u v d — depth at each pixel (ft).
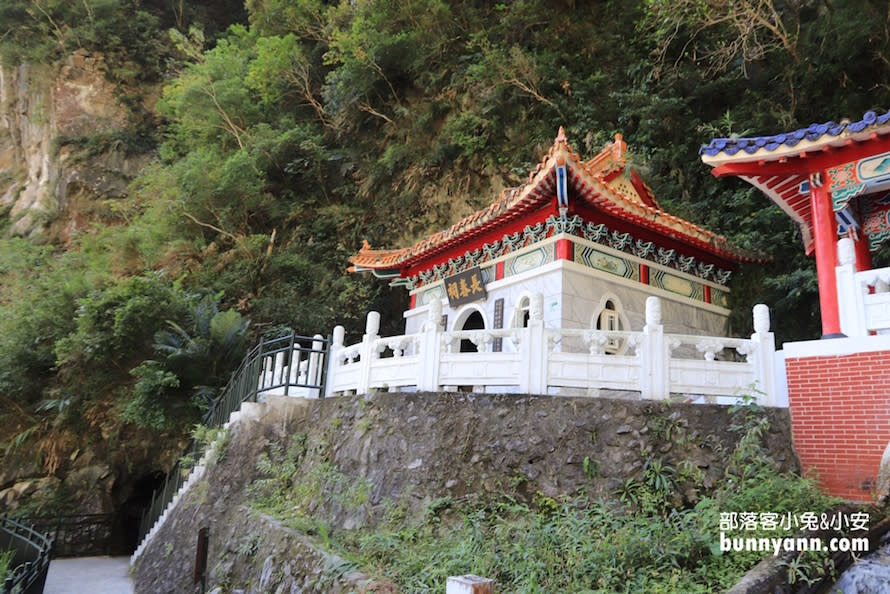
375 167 82.28
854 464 22.53
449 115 78.84
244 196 78.89
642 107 63.00
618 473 23.68
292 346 39.01
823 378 24.08
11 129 120.37
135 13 123.44
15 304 70.23
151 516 52.70
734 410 24.70
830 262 27.25
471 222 45.57
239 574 28.50
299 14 96.84
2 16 116.47
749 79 59.98
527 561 19.66
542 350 27.30
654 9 59.82
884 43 50.80
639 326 43.16
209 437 40.27
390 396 29.63
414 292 57.00
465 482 25.12
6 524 50.14
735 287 51.01
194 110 91.45
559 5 77.05
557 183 36.76
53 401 59.16
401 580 19.90
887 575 16.97
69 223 101.35
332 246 81.30
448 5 81.05
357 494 27.12
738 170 29.81
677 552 18.94
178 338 56.34
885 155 26.37
